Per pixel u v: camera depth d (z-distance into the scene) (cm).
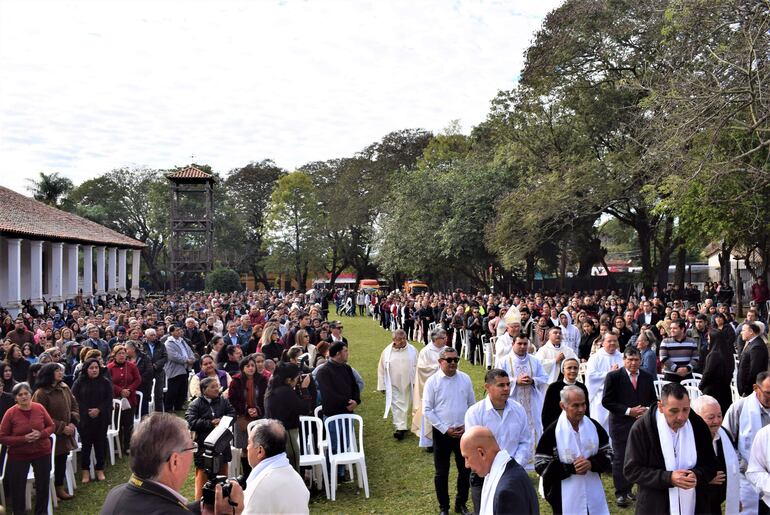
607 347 805
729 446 491
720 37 1639
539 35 2994
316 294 3719
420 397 973
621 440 677
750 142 1755
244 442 784
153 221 6744
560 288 4156
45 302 3092
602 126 2802
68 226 3862
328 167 7362
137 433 282
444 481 666
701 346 1143
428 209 4059
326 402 834
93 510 754
